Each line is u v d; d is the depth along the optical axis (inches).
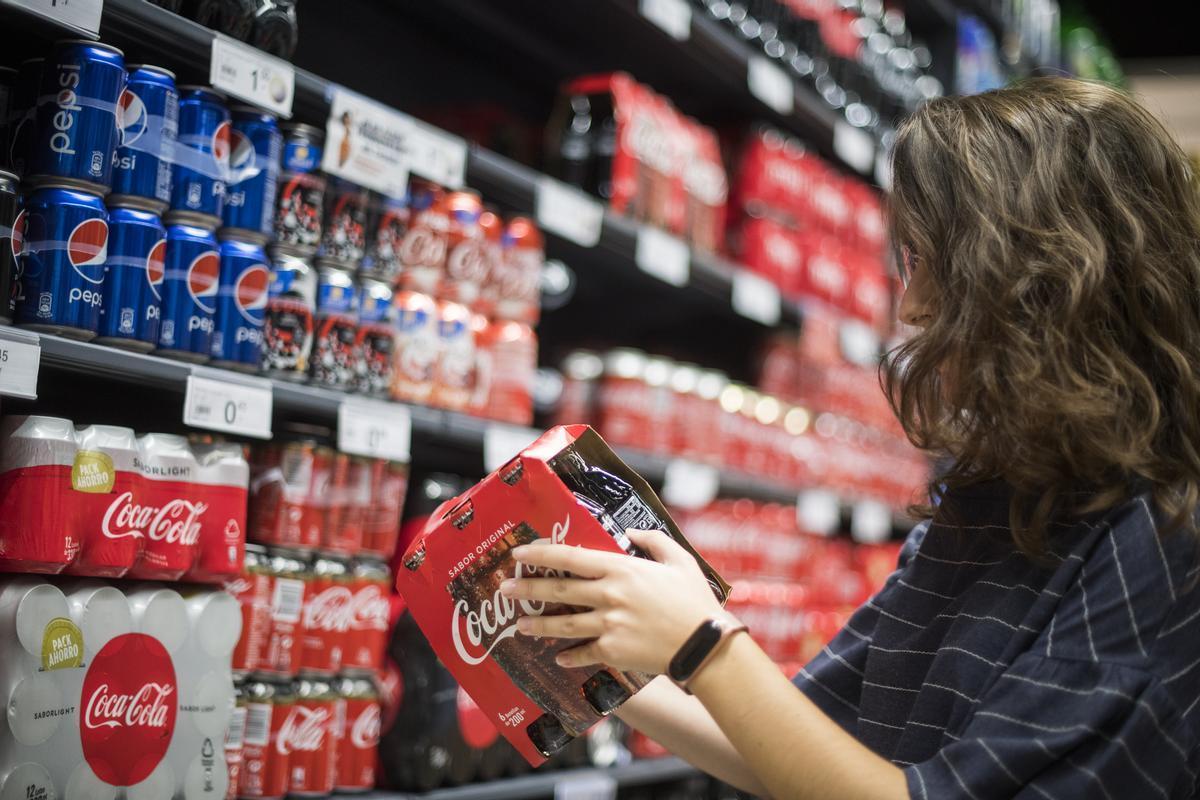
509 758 80.7
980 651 45.3
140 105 56.9
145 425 67.3
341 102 67.7
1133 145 46.2
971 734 41.7
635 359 102.3
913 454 145.4
